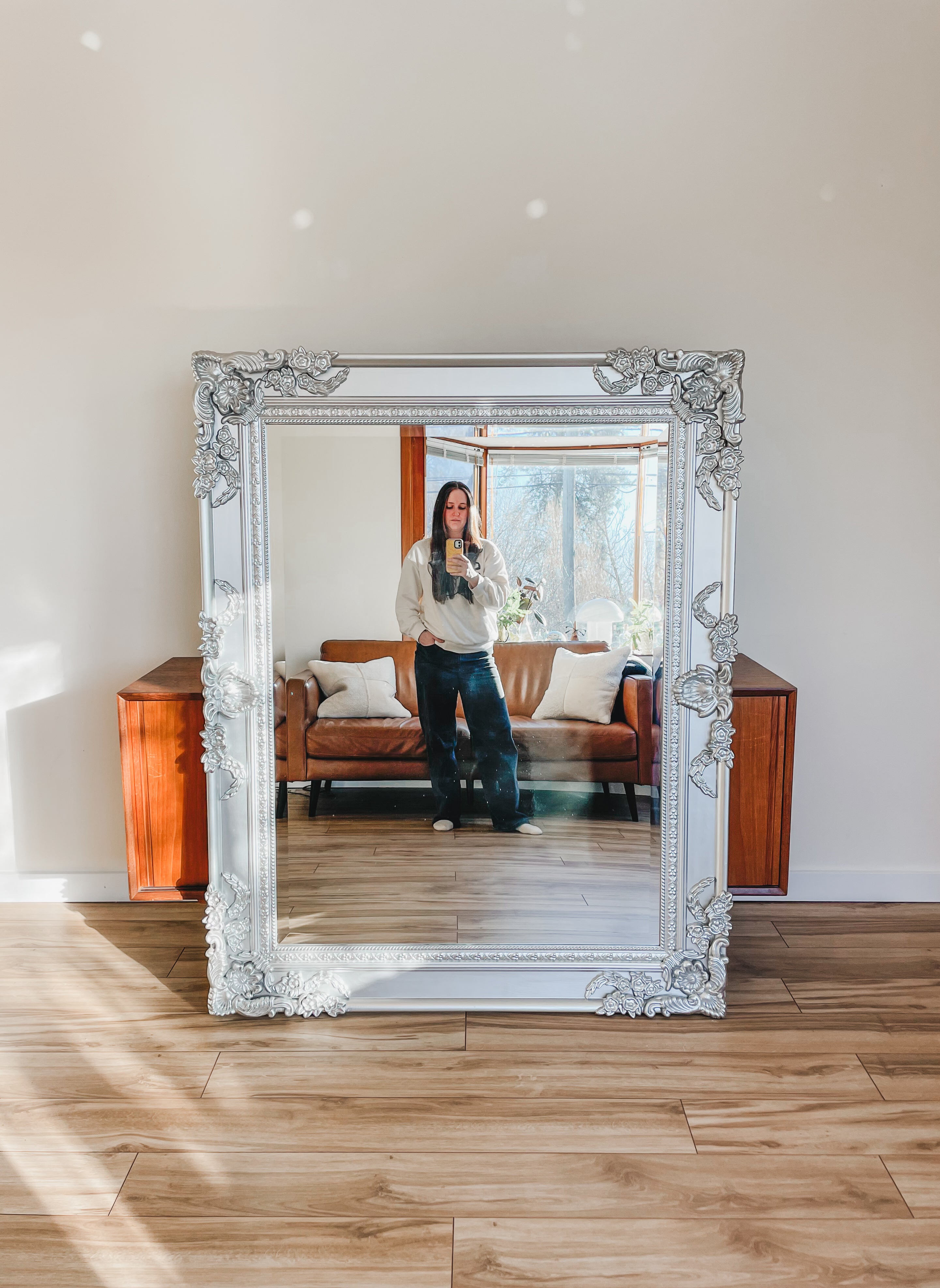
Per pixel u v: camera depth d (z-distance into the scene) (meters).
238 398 2.17
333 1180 1.71
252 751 2.25
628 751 2.30
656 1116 1.89
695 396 2.16
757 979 2.44
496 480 2.24
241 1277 1.50
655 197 2.66
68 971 2.48
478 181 2.65
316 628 2.29
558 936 2.34
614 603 2.26
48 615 2.80
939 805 2.90
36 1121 1.88
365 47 2.60
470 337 2.71
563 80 2.62
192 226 2.66
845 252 2.68
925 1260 1.54
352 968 2.29
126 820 2.44
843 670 2.84
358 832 2.33
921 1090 1.98
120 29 2.59
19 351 2.69
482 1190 1.69
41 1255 1.55
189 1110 1.91
